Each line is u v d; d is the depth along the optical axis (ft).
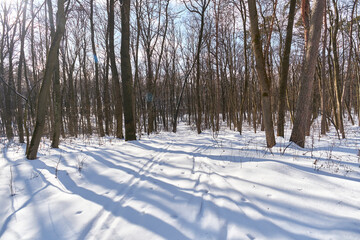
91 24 43.80
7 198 11.00
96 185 12.73
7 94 47.21
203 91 79.61
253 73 51.57
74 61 56.24
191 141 31.22
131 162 17.88
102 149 23.24
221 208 9.50
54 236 7.72
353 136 33.12
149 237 7.54
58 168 15.94
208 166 16.29
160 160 18.69
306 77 20.03
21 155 21.72
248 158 17.25
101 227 8.24
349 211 8.61
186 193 11.28
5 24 46.65
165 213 9.23
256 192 10.83
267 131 20.79
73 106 53.67
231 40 60.13
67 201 10.53
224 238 7.41
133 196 11.09
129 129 30.22
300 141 20.66
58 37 19.03
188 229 7.99
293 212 8.87
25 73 45.65
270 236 7.43
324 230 7.59
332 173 12.77
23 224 8.57
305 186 11.01
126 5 27.99
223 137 35.55
